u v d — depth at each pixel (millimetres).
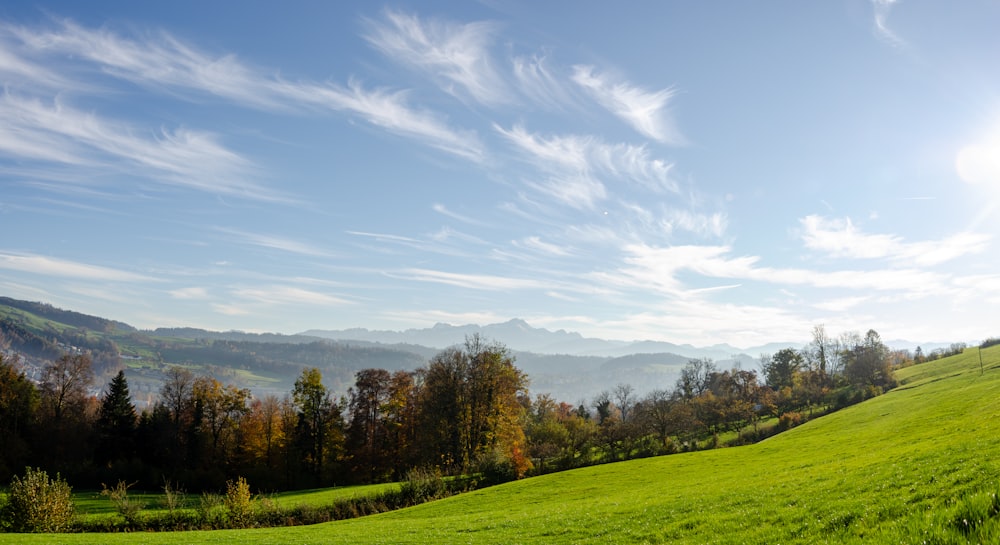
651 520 27625
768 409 140500
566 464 99062
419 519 46062
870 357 143750
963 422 46812
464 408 86500
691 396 156000
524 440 90438
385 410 96562
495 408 86625
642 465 69562
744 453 67875
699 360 173250
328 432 95625
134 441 96750
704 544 19891
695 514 26766
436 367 89812
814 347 166000
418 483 66875
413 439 96812
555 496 53562
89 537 39531
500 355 89438
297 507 59094
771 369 170500
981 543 11906
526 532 30156
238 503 54938
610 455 107938
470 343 90250
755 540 18797
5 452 88875
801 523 19719
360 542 32094
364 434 97312
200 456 96750
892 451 36594
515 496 57094
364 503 62844
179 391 100312
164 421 99000
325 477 93250
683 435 121562
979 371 104375
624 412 147250
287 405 102312
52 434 95312
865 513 18172
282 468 95312
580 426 118062
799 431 84125
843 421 81375
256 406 102750
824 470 34656
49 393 99250
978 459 22719
